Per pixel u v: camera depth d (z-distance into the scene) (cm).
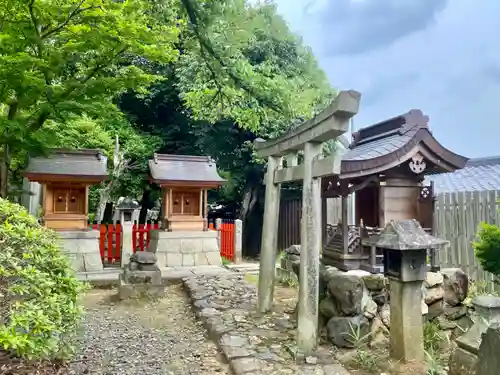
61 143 926
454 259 649
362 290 397
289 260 732
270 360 345
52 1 622
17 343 216
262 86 611
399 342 343
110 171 1161
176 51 722
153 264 643
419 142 410
